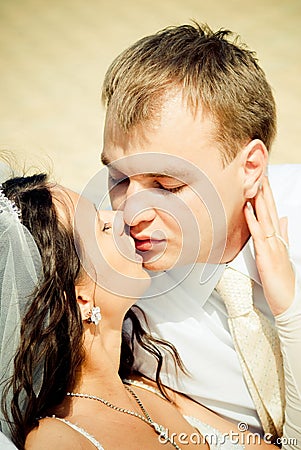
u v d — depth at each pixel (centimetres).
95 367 355
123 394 366
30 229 337
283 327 392
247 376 410
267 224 396
